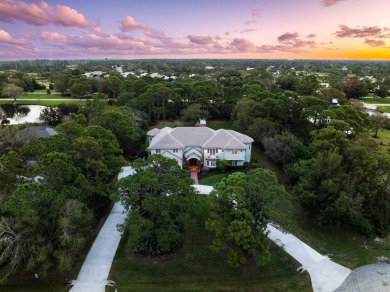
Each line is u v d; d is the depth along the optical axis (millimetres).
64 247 28719
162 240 31344
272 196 31062
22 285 29688
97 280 30422
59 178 32312
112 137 45094
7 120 94312
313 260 34531
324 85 130750
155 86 85938
